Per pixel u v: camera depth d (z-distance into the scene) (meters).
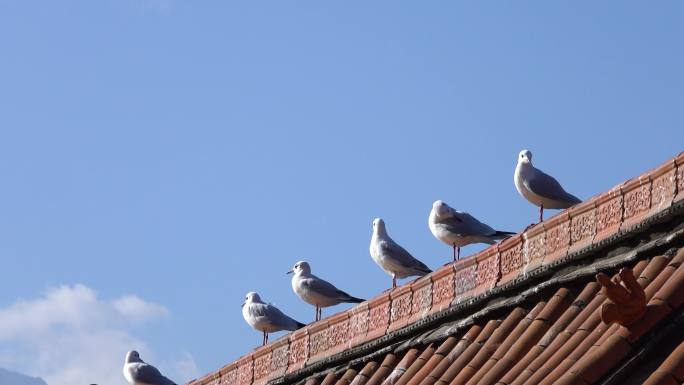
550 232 15.66
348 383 18.73
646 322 12.91
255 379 21.80
